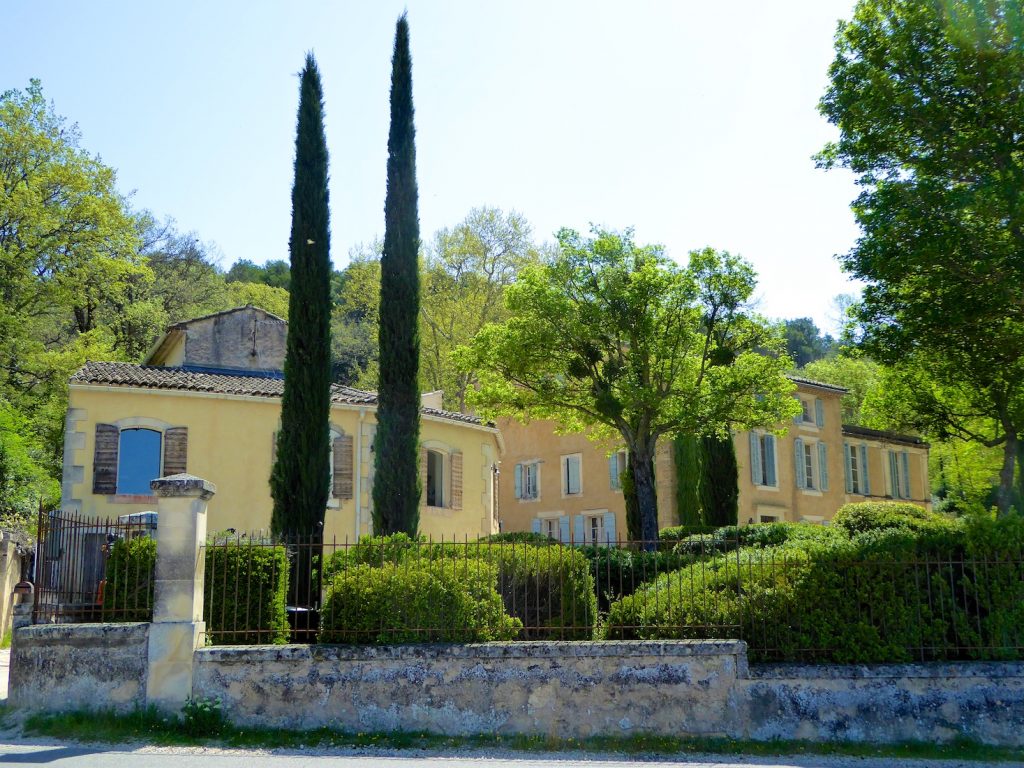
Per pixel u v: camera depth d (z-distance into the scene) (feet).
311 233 56.34
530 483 132.77
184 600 33.81
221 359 91.04
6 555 62.54
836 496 130.72
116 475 73.31
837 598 34.53
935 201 45.29
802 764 29.99
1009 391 53.36
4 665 48.98
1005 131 45.39
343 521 78.79
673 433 80.07
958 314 45.39
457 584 34.68
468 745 31.60
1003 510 56.59
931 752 31.68
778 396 75.25
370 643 34.14
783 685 32.99
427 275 142.61
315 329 54.85
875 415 66.64
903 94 46.19
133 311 134.72
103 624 33.78
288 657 33.19
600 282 75.05
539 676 33.04
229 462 76.28
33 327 118.73
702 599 35.29
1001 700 33.04
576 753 30.94
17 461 87.61
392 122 61.72
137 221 155.74
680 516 103.65
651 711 32.81
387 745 31.30
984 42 44.78
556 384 77.36
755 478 117.91
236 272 236.43
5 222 110.93
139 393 74.74
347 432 80.48
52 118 118.62
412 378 58.49
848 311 51.65
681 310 74.49
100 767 27.25
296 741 31.40
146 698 32.91
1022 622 34.37
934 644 34.17
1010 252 43.11
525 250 144.15
